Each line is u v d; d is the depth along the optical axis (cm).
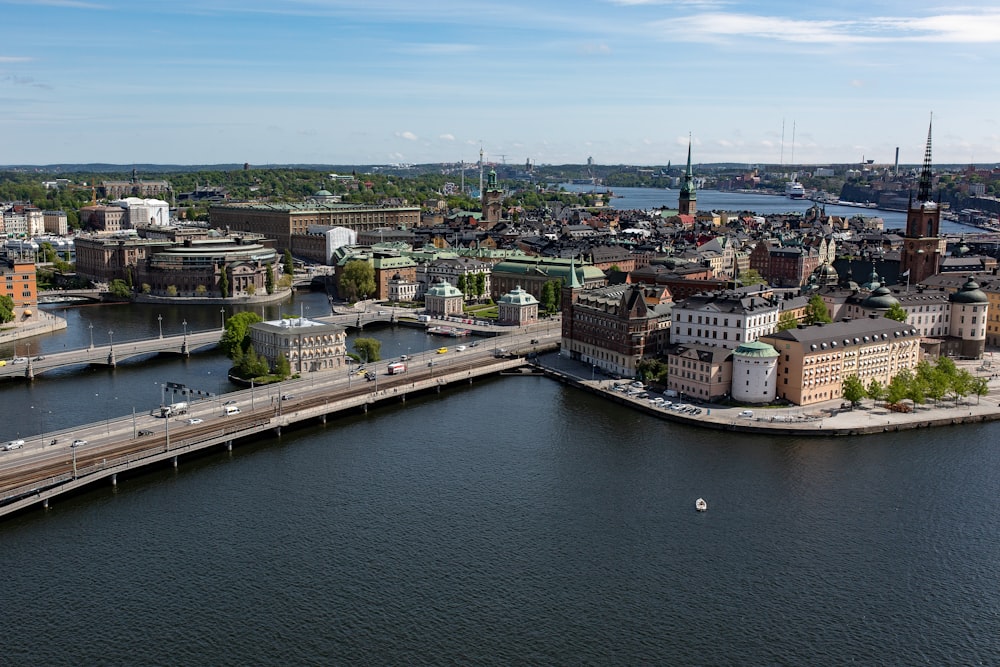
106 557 16662
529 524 18275
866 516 18725
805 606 15388
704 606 15350
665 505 19238
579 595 15625
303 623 14675
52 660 13638
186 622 14638
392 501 19338
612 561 16800
